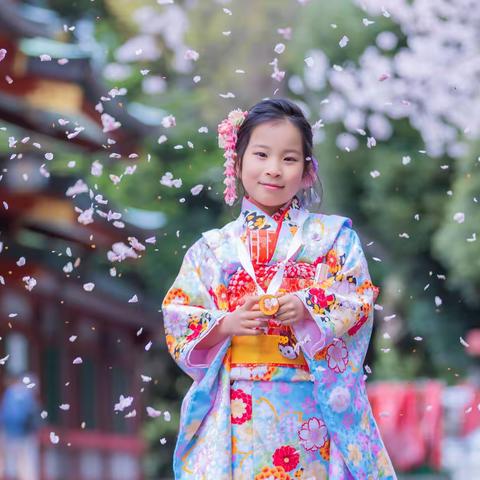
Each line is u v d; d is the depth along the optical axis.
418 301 48.41
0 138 39.50
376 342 50.09
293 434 9.59
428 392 33.25
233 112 10.05
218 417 9.60
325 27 45.41
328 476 9.62
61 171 41.56
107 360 52.22
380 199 46.47
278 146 9.80
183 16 57.56
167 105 57.50
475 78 35.56
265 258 9.88
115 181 14.86
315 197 10.28
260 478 9.52
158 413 11.98
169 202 55.78
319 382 9.59
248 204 10.06
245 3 57.31
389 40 43.50
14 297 40.25
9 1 33.75
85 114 37.62
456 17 34.44
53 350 44.03
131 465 53.78
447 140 38.81
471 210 38.84
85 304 47.19
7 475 35.47
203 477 9.54
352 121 41.03
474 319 47.62
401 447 32.59
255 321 9.38
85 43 60.69
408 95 37.44
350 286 9.89
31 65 35.78
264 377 9.62
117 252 13.47
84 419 48.00
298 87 46.06
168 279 57.59
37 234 43.31
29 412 36.12
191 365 9.78
